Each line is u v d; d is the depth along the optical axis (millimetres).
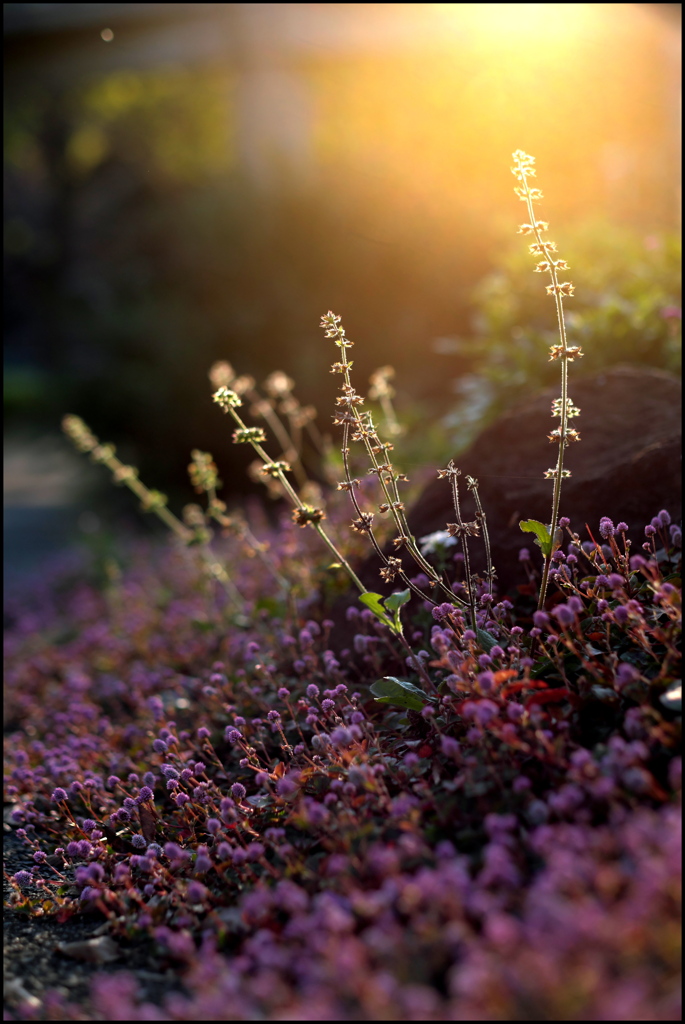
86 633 5820
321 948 1673
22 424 13664
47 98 20578
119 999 1770
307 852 2250
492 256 9203
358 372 9914
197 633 4895
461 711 2250
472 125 10016
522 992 1497
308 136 12211
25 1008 1949
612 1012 1401
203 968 1774
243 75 12703
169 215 11125
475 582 2754
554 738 2119
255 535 5730
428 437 6250
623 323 4770
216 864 2365
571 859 1642
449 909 1724
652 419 3330
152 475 10695
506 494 3309
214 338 10227
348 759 2297
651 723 2061
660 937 1530
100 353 11039
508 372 5363
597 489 3160
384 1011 1564
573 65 9375
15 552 9828
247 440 2508
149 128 23422
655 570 2422
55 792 2820
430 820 2102
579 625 2383
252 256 10406
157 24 13484
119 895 2326
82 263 18703
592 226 6723
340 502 4734
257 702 3242
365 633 3285
